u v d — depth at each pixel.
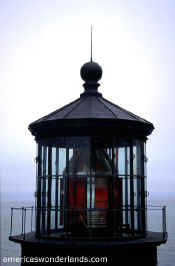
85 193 9.23
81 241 8.95
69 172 9.36
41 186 9.87
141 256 9.03
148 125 10.06
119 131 9.49
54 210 9.32
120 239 9.13
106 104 10.34
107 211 9.25
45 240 9.23
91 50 11.13
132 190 9.48
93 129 9.40
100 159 9.36
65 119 9.43
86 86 10.73
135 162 9.80
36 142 10.27
